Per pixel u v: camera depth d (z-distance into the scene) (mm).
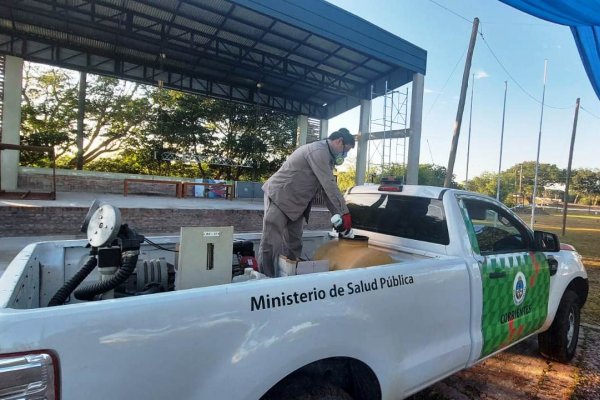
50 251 2645
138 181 16812
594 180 83188
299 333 1757
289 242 3182
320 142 3051
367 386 2154
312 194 3074
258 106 19906
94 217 2256
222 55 15680
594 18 5371
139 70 17031
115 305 1365
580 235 20406
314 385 1875
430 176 37344
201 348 1499
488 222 3203
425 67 15039
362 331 2018
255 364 1611
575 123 20438
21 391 1181
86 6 12656
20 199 11109
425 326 2398
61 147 22297
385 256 2797
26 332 1209
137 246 2289
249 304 1638
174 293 1505
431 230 3002
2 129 14133
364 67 16359
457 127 13250
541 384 3520
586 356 4188
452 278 2584
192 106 23641
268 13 11148
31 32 13906
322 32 12180
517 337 3225
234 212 12055
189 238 2248
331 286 1929
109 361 1321
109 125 23000
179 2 12109
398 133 16000
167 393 1431
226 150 25422
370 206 3588
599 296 6883
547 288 3553
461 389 3393
